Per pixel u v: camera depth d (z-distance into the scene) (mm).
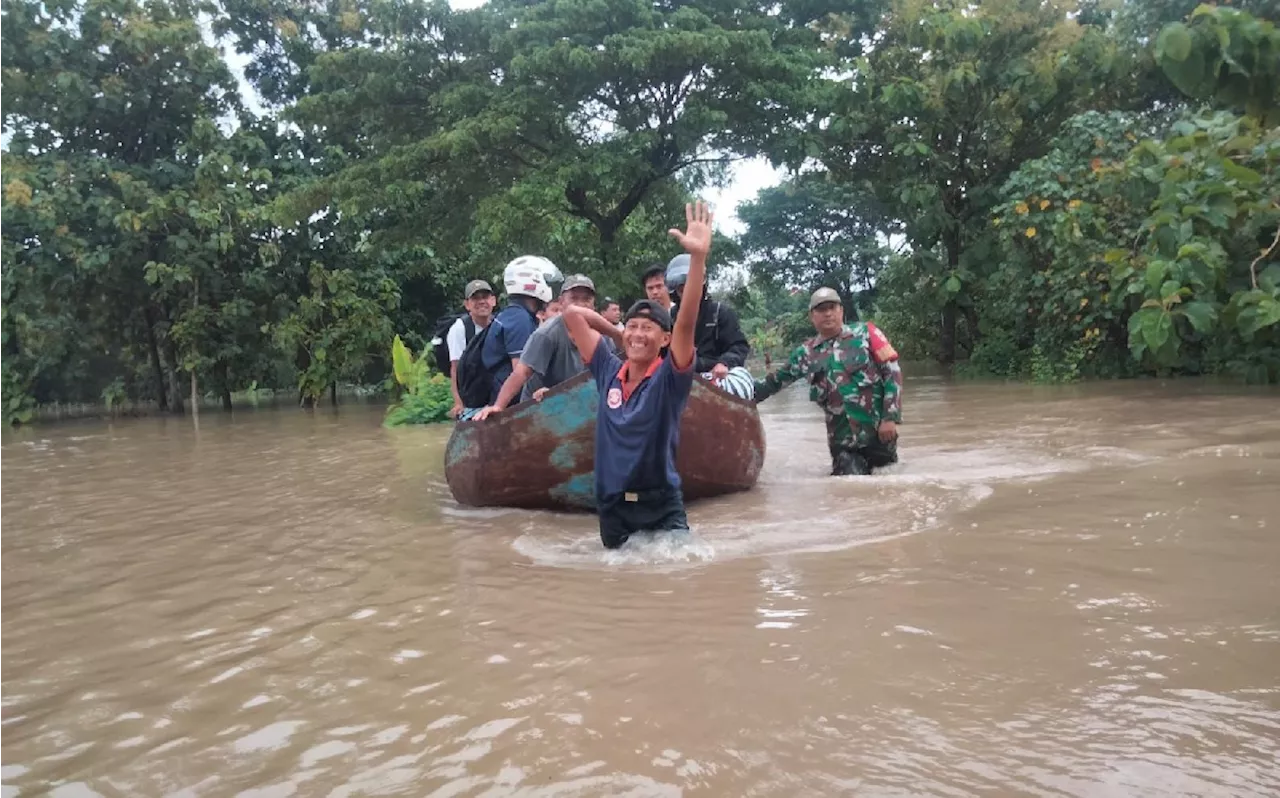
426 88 17000
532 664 2496
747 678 2309
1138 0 15562
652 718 2107
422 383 12523
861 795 1727
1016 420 8086
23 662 2752
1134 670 2236
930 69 17281
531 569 3592
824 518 4258
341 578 3590
